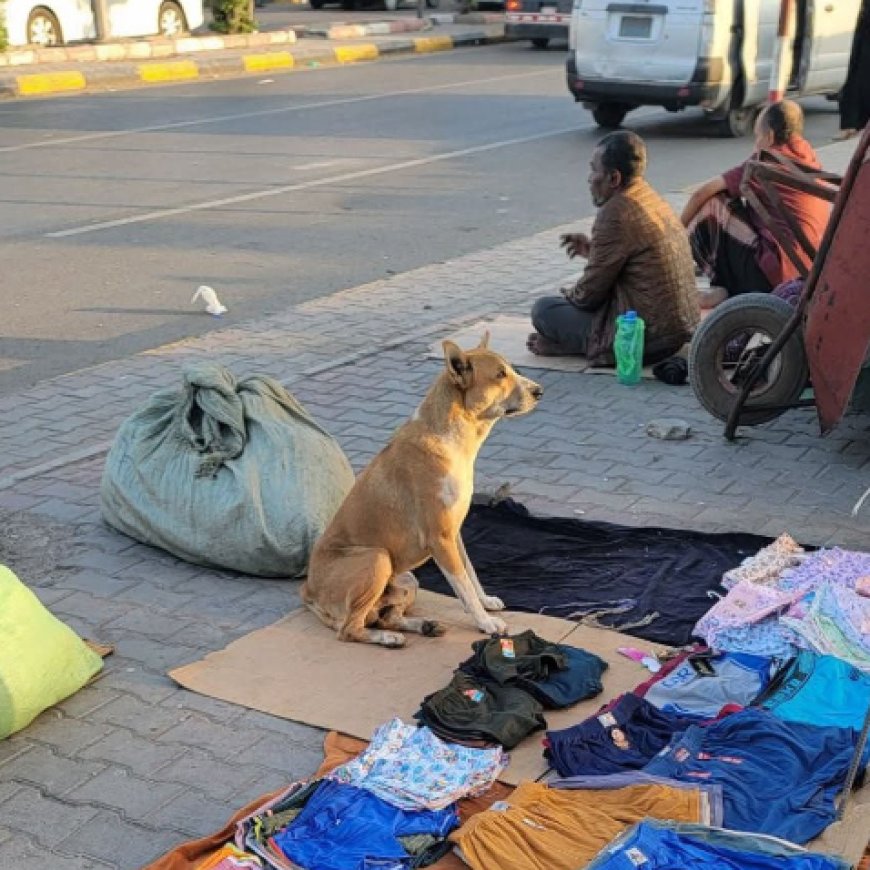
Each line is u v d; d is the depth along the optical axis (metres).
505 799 3.53
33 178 10.09
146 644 4.23
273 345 6.61
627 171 5.93
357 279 7.68
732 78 11.69
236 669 4.07
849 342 4.88
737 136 12.11
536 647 4.02
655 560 4.55
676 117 13.43
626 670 4.03
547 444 5.46
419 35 20.97
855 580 4.25
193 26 19.30
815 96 13.82
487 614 4.21
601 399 5.89
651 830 3.12
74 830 3.53
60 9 17.16
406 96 14.66
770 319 5.24
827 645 3.97
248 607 4.42
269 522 4.52
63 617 4.37
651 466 5.26
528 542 4.69
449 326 6.82
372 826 3.37
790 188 5.75
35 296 7.37
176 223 8.84
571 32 12.13
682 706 3.83
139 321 6.99
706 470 5.21
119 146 11.35
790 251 5.64
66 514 4.99
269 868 3.25
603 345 6.16
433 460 4.12
